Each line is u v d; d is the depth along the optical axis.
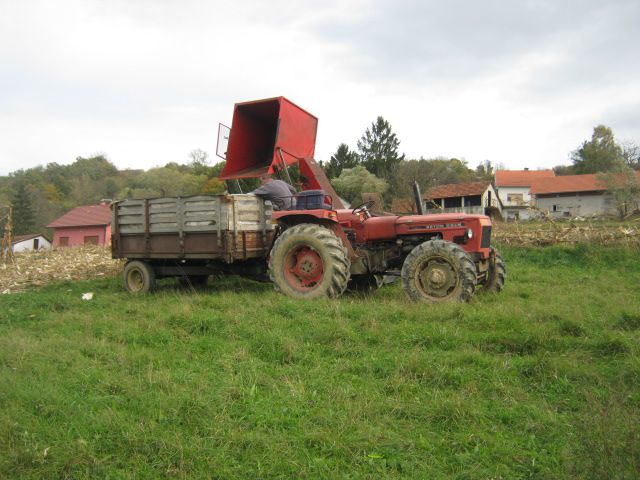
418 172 39.28
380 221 7.00
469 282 6.00
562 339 4.38
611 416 2.78
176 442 2.78
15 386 3.54
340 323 4.99
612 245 12.38
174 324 5.38
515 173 60.28
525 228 15.81
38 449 2.74
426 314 5.30
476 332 4.71
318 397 3.43
